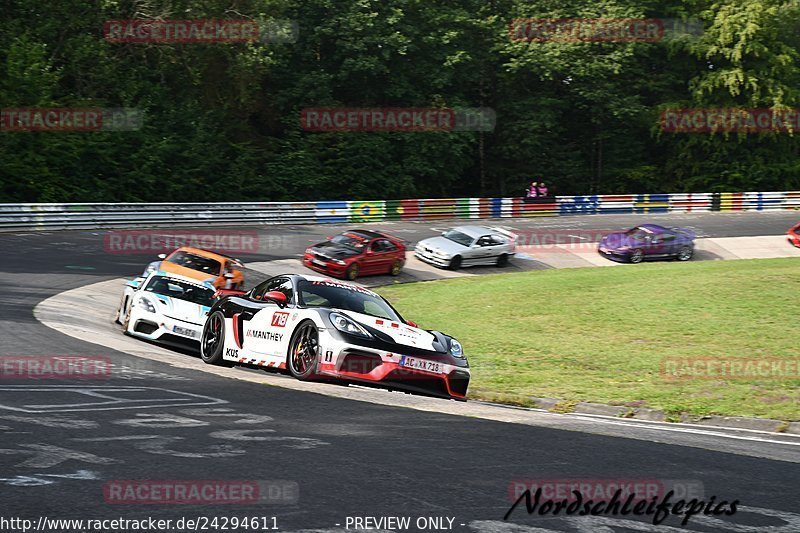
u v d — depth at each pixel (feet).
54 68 385.09
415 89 469.57
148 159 360.48
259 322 91.97
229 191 395.34
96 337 108.27
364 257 256.32
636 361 128.88
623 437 63.46
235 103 443.32
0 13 385.91
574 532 37.99
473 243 288.30
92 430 52.80
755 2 504.84
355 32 441.68
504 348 142.10
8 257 211.41
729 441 67.77
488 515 39.55
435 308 196.75
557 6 498.28
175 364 88.89
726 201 456.86
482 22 476.13
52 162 329.11
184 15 397.19
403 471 46.78
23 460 44.86
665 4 530.68
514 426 64.80
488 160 516.32
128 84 382.01
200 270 155.33
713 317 168.86
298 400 70.13
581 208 422.41
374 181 435.94
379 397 76.59
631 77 530.68
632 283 216.95
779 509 43.39
